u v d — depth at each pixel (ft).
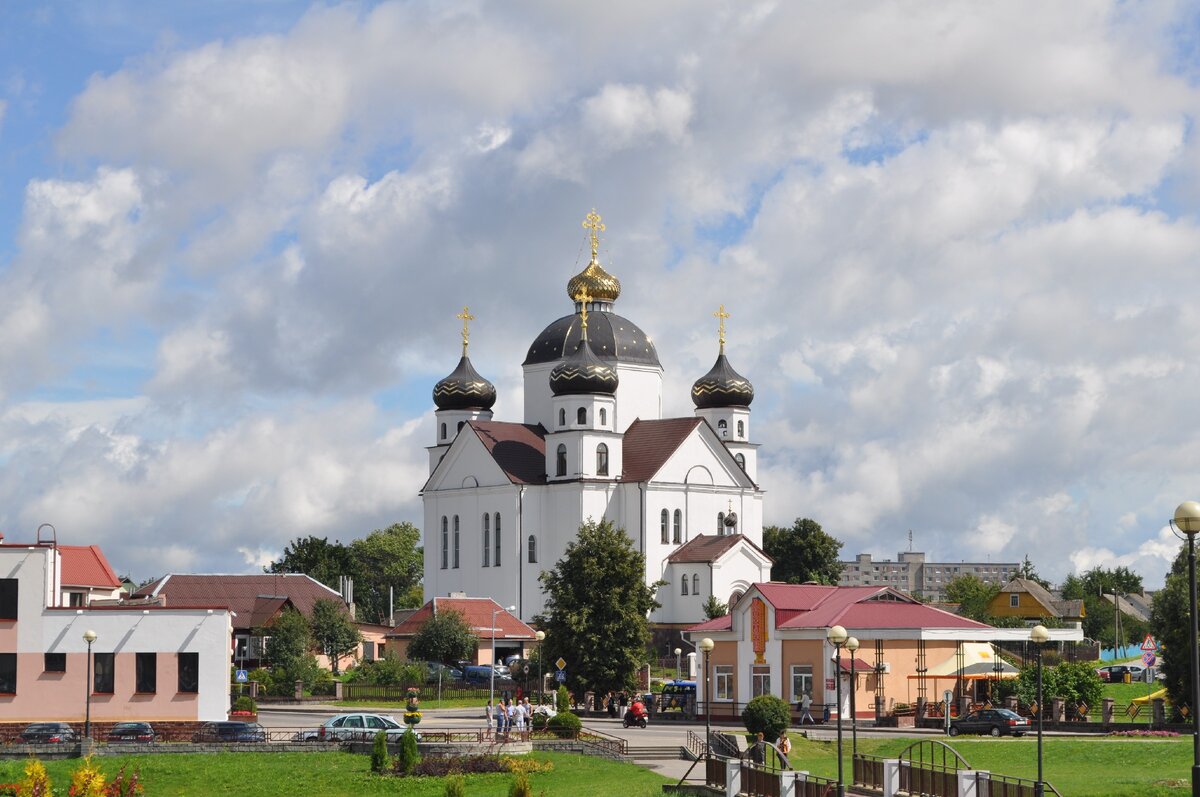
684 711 334.65
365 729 266.16
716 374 552.41
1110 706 298.35
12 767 237.25
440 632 435.53
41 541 279.69
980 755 234.99
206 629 275.39
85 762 172.24
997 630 310.04
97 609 274.16
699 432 513.04
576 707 348.79
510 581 500.33
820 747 254.68
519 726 271.69
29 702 271.28
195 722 264.72
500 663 453.58
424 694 376.89
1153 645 295.48
